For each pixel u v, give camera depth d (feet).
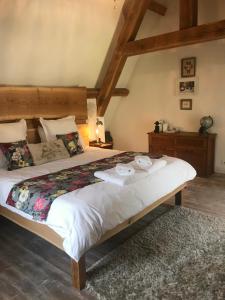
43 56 13.25
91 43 14.53
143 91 18.48
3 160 10.71
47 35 12.51
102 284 6.81
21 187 8.31
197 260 7.60
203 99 15.89
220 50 14.80
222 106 15.24
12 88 12.60
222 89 15.10
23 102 13.08
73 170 9.99
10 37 11.44
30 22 11.50
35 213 7.36
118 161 11.12
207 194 12.68
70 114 15.44
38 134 13.65
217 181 14.47
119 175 8.58
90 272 7.29
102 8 13.21
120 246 8.49
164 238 8.83
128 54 14.71
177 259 7.68
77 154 13.05
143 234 9.14
